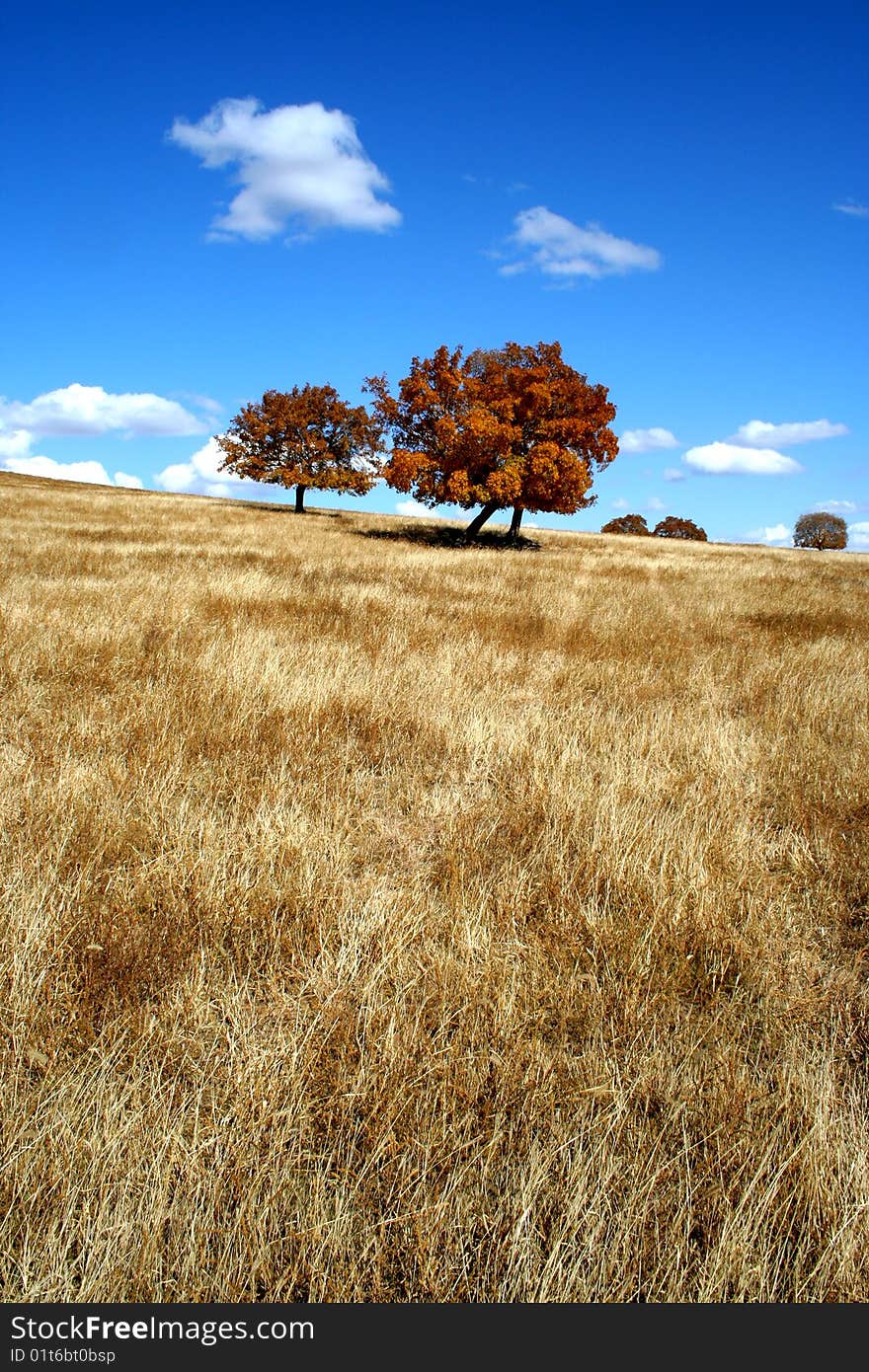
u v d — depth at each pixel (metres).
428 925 2.89
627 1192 1.84
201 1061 2.17
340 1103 2.02
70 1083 2.02
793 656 8.24
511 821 3.93
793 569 24.86
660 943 2.88
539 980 2.62
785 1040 2.43
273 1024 2.35
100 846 3.18
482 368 28.36
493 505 28.08
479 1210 1.77
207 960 2.61
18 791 3.63
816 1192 1.84
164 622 7.66
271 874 3.08
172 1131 1.87
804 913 3.25
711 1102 2.12
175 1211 1.69
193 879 2.99
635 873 3.31
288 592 10.67
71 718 4.77
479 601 11.66
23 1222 1.67
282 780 4.11
